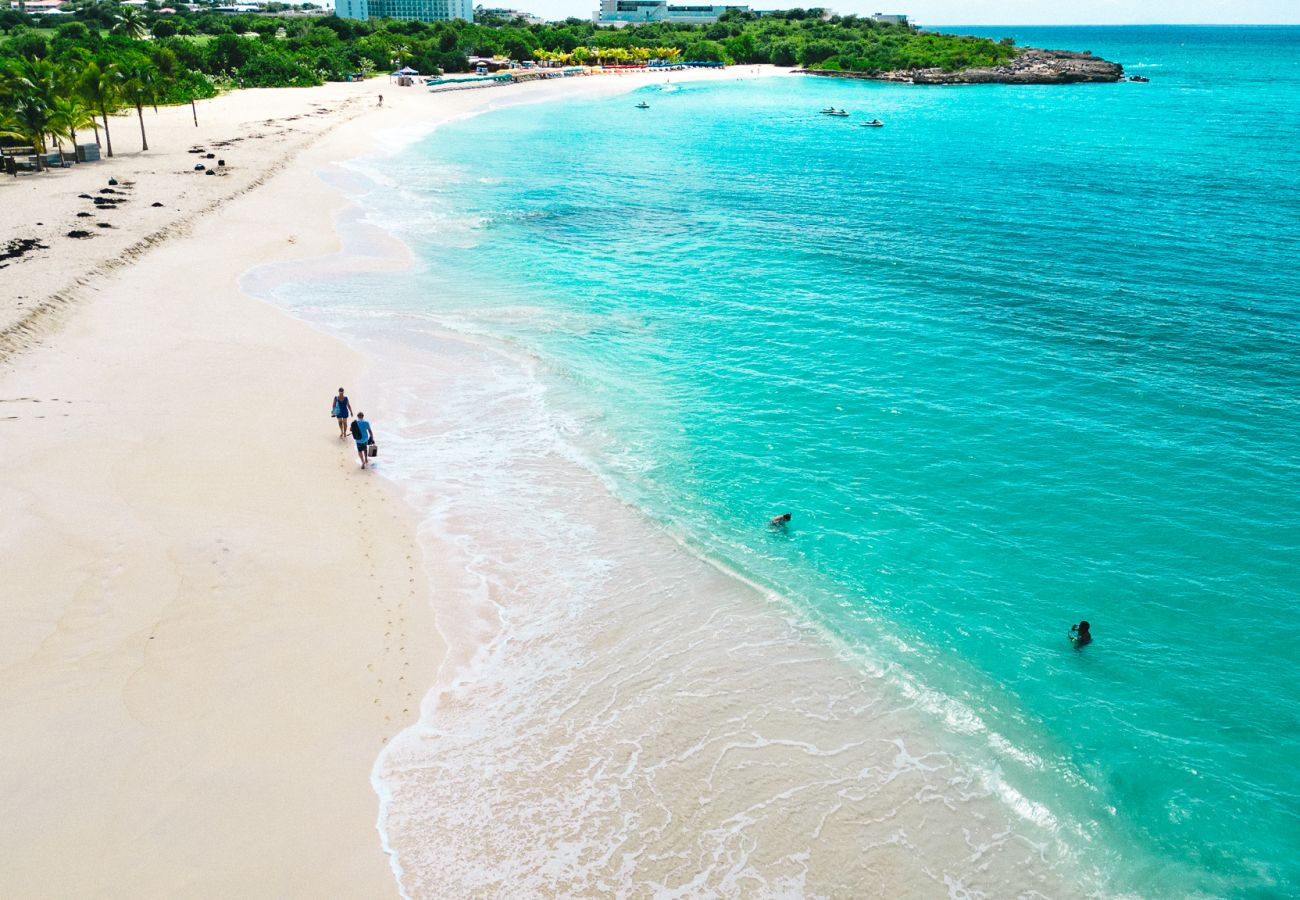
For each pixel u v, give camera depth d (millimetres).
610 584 21672
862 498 25875
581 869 14023
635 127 116250
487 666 18625
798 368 35219
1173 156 90750
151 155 72250
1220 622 20656
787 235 57500
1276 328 39000
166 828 14016
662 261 50969
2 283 36438
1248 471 27156
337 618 19438
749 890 13797
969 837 15000
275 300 40281
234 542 21281
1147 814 15602
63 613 18328
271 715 16516
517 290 44469
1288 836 15195
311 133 89625
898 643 19828
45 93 64188
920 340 38219
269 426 27719
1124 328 39375
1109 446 28797
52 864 13258
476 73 165875
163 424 26906
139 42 121250
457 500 24984
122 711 16125
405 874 13750
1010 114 132875
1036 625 20547
